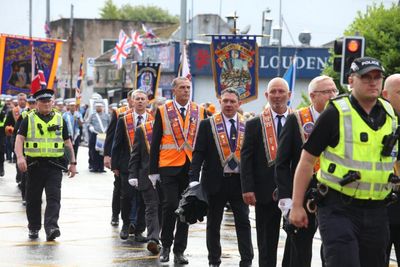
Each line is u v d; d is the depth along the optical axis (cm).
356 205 1191
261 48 7738
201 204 1791
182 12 4834
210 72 7731
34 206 2320
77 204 3117
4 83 4762
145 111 2423
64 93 11969
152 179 2011
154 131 2009
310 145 1200
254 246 2250
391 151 1193
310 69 7731
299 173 1208
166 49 8044
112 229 2534
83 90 11988
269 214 1695
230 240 2378
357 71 1186
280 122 1697
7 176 4244
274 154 1680
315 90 1547
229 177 1833
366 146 1183
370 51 4703
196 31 10294
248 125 1705
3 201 3170
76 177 4322
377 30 4719
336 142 1192
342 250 1166
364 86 1184
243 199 1733
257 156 1694
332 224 1184
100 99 5438
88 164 5316
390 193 1214
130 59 9375
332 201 1200
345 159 1184
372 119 1196
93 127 4725
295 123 1552
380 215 1202
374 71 1178
